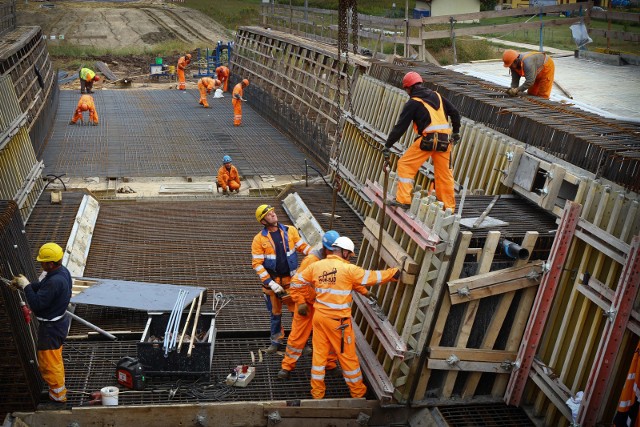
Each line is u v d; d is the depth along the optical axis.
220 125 20.58
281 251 7.66
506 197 8.52
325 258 7.06
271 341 7.94
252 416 6.80
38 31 22.59
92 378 7.36
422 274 6.74
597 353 6.01
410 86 7.51
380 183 8.32
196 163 16.36
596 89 14.21
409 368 6.90
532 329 6.81
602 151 7.35
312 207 13.00
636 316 5.78
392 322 7.29
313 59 18.41
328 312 6.77
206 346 7.22
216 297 9.09
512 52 10.73
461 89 11.03
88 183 14.70
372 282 6.82
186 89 27.34
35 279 8.09
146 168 15.79
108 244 11.24
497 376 7.11
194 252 11.00
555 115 9.10
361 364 7.55
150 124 20.41
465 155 9.87
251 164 16.42
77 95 25.17
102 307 8.84
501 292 6.79
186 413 6.71
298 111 18.06
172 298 8.40
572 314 6.67
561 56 19.41
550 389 6.60
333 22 21.75
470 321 6.84
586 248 6.61
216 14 46.41
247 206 13.39
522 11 18.28
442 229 6.66
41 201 12.59
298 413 6.83
